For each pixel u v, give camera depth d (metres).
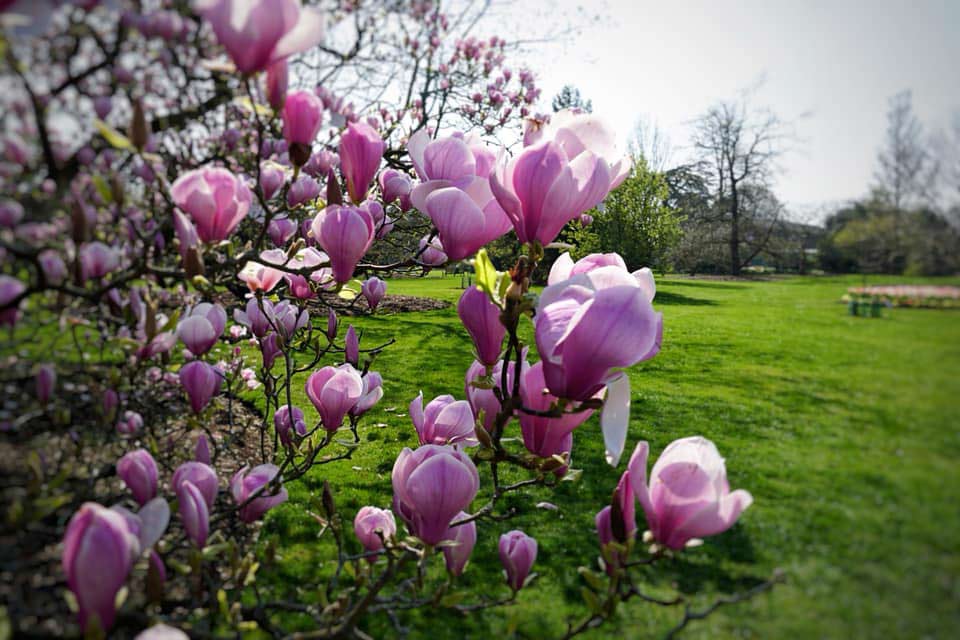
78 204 0.86
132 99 1.06
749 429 3.13
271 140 1.55
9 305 0.87
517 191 0.81
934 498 2.22
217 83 1.18
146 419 1.47
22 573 0.94
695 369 3.91
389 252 2.41
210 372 1.29
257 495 1.24
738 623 1.99
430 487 0.98
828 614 1.90
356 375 1.35
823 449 2.63
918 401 2.55
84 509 0.73
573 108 0.93
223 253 1.26
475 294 0.98
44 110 0.89
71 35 0.91
